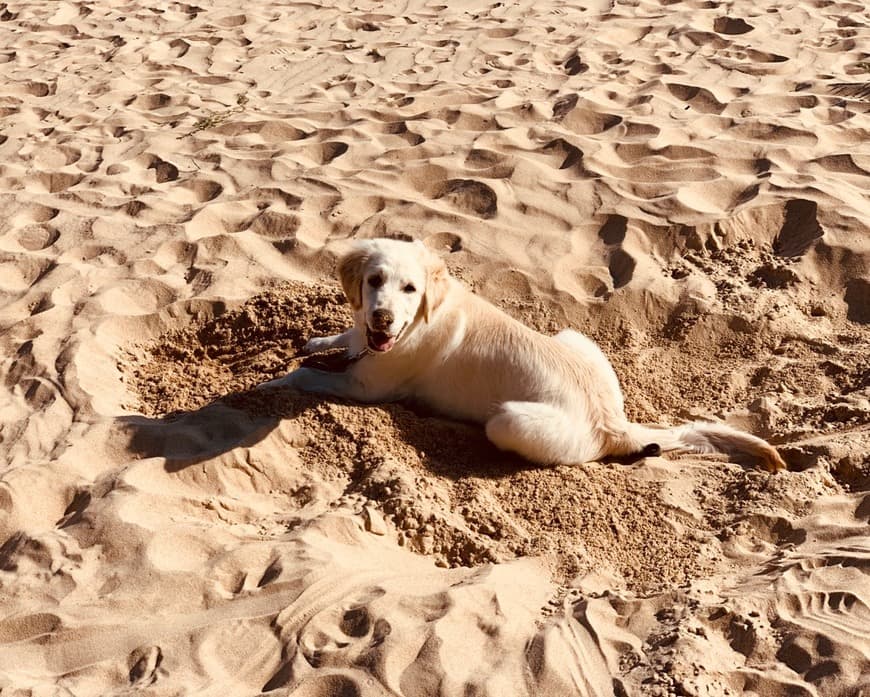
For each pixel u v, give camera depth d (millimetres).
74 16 5395
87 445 2145
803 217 3014
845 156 3314
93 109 4102
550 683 1616
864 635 1667
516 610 1757
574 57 4379
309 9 5316
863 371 2432
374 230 3066
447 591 1766
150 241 3020
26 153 3703
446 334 2283
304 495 2062
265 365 2510
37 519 1984
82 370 2424
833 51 4309
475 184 3242
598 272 2873
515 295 2812
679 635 1673
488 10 5168
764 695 1602
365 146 3564
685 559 1921
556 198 3188
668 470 2164
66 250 3004
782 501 2023
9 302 2771
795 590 1771
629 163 3387
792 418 2326
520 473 2152
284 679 1616
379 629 1686
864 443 2164
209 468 2070
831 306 2734
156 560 1828
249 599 1761
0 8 5562
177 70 4520
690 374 2533
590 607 1755
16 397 2361
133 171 3523
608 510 2043
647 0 5133
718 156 3373
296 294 2754
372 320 2082
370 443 2176
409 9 5258
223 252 2955
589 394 2234
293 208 3174
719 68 4180
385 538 1933
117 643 1688
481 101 3939
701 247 2963
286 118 3824
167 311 2684
